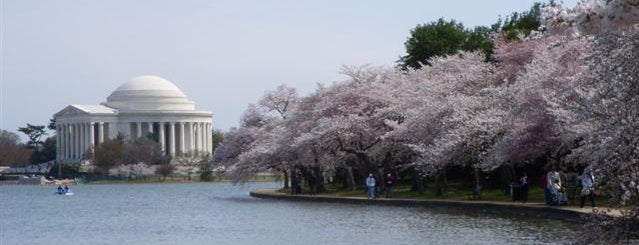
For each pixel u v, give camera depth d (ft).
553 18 54.60
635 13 47.62
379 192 247.09
